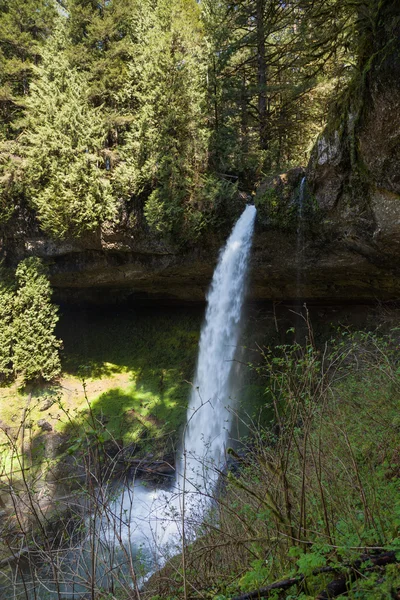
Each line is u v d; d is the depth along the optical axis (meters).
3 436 13.12
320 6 8.17
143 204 13.48
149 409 14.39
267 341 15.05
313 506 2.97
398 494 2.93
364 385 5.64
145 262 14.75
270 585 2.09
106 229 13.87
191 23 13.82
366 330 13.38
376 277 11.76
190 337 16.92
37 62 17.14
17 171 14.14
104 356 17.25
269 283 13.98
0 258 16.22
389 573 1.87
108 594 2.63
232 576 2.62
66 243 15.01
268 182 11.30
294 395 2.72
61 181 13.11
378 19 6.74
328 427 3.90
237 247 12.67
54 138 13.10
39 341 15.07
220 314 14.30
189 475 10.58
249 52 15.64
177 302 17.84
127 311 18.86
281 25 11.77
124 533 6.29
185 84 12.48
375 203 8.26
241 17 12.06
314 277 12.88
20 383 15.16
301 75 12.43
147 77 12.70
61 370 16.42
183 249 13.77
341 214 9.42
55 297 18.36
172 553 4.37
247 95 13.14
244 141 13.48
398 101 6.64
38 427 13.16
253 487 3.88
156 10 13.67
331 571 2.11
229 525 3.30
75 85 13.49
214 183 12.35
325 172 9.35
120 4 14.27
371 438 4.08
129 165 13.22
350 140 8.33
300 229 10.84
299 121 13.88
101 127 13.55
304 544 2.24
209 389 14.74
